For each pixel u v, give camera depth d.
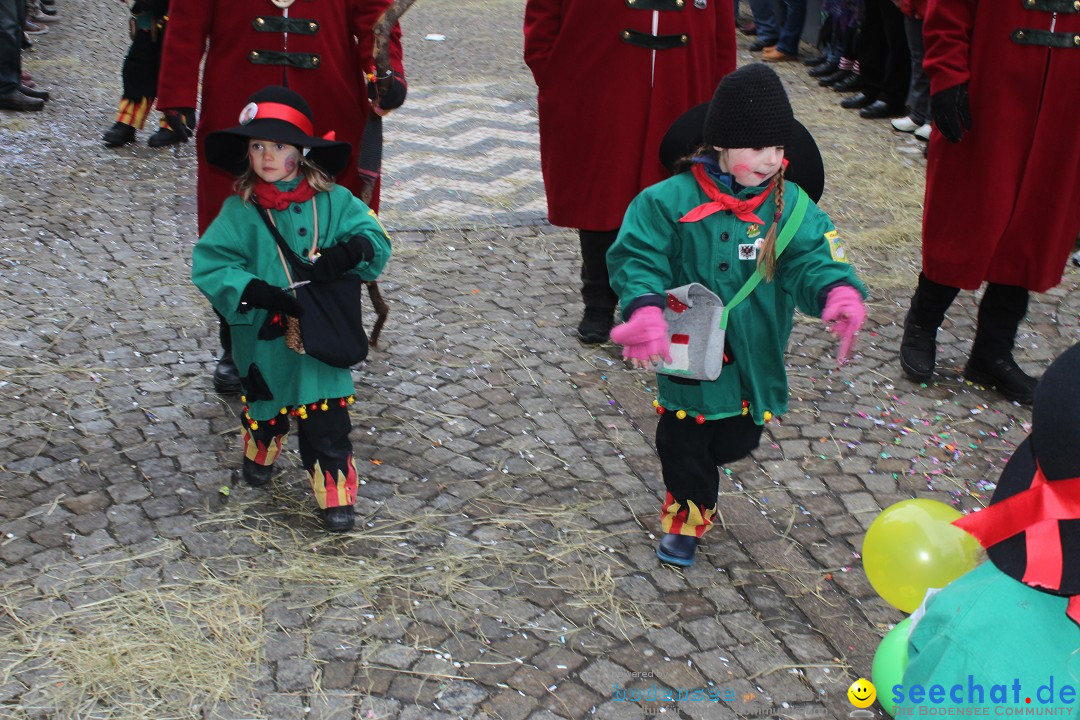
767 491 3.92
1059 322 5.43
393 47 4.13
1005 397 4.68
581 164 4.75
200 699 2.86
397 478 3.92
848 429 4.37
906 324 4.86
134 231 6.17
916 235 6.41
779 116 2.91
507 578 3.39
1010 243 4.39
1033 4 4.14
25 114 8.21
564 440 4.21
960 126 4.25
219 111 4.16
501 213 6.65
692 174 3.14
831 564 3.52
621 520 3.72
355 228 3.47
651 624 3.21
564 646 3.10
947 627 1.62
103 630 3.08
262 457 3.74
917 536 2.30
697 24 4.66
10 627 3.08
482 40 11.70
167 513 3.65
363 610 3.22
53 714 2.79
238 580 3.33
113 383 4.49
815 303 3.03
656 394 4.57
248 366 3.46
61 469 3.87
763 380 3.28
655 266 3.06
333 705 2.85
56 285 5.39
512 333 5.10
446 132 8.31
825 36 9.85
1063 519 1.47
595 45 4.59
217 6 4.07
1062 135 4.23
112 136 7.59
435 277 5.71
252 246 3.39
